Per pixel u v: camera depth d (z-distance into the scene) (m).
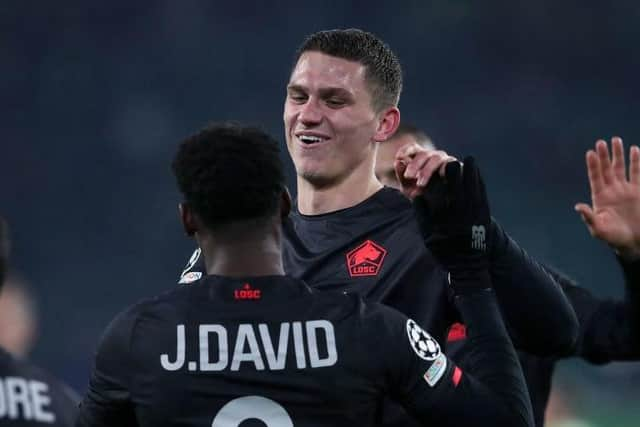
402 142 20.20
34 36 88.00
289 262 14.88
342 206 15.15
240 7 89.75
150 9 89.31
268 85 88.81
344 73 14.95
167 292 12.33
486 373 12.32
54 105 86.38
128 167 84.00
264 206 12.16
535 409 18.34
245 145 12.16
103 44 88.44
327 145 14.94
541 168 84.44
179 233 78.62
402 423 13.68
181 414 11.63
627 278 15.00
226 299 11.99
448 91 88.38
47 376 12.89
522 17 89.56
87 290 76.31
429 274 14.45
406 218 14.93
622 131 86.94
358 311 12.04
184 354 11.74
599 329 16.61
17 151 84.38
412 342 11.99
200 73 88.25
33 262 78.56
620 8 89.81
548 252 78.56
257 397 11.60
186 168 12.22
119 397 11.90
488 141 86.38
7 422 12.32
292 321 11.87
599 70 89.25
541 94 87.94
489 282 13.09
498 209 82.56
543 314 13.88
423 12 89.94
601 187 14.56
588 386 51.47
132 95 87.06
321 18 89.81
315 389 11.62
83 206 82.19
